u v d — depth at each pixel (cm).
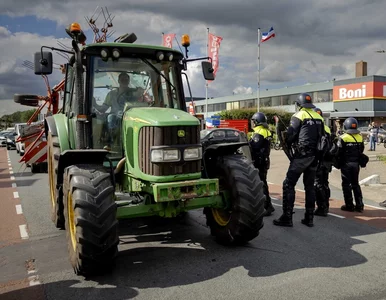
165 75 525
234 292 365
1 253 503
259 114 652
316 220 635
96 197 389
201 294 363
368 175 1162
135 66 507
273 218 655
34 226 639
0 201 879
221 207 484
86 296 366
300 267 425
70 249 421
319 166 614
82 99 479
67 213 430
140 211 433
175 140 421
